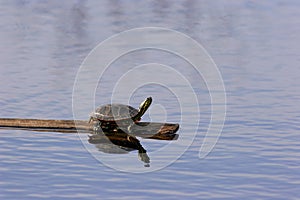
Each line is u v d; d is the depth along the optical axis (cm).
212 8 12438
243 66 7806
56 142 4928
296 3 13038
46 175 4197
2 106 5947
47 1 13175
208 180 4122
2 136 5044
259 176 4169
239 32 10175
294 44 9225
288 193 3881
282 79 7088
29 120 5347
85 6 12562
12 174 4197
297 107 5884
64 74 7338
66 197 3831
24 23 10844
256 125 5316
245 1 13325
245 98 6259
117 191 3941
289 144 4797
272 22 11056
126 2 13038
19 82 6919
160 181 4119
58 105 5997
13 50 8756
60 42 9331
